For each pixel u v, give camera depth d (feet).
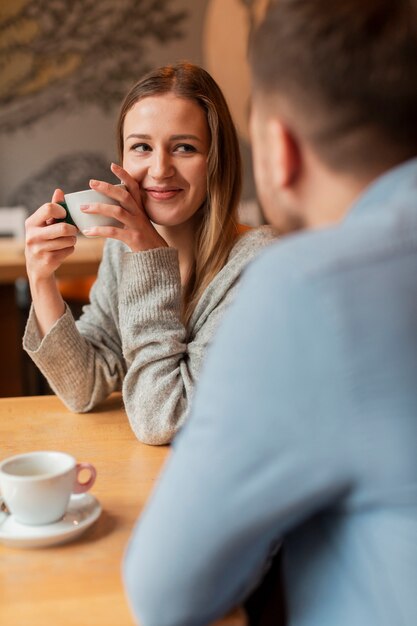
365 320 2.02
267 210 2.49
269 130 2.32
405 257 2.07
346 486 2.08
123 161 4.97
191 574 2.17
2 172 16.02
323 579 2.29
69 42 15.83
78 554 2.96
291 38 2.19
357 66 2.13
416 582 2.08
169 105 4.67
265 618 3.38
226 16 16.07
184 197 4.78
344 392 2.00
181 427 4.19
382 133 2.18
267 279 2.08
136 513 3.32
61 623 2.49
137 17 15.90
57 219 4.64
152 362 4.40
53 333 4.66
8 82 15.79
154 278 4.53
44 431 4.43
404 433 2.01
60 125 16.06
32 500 3.04
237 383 2.08
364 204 2.22
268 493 2.06
